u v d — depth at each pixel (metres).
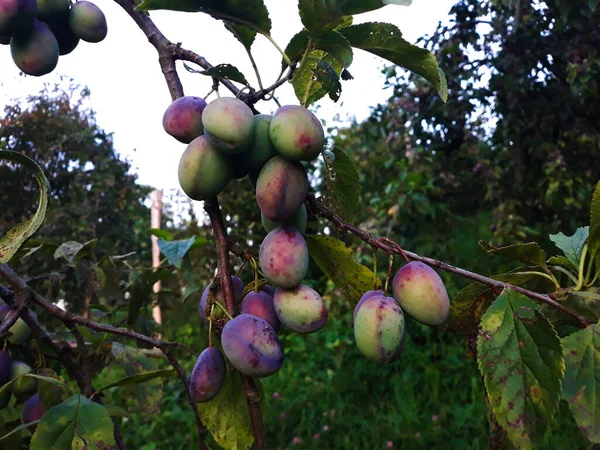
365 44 0.31
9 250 0.31
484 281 0.30
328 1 0.27
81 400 0.31
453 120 1.65
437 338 1.58
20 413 0.47
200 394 0.30
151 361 0.48
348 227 0.31
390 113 1.77
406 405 1.21
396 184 1.61
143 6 0.30
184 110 0.31
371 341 0.29
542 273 0.34
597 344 0.28
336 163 0.36
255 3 0.30
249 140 0.29
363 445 1.13
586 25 1.33
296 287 0.30
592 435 0.26
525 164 1.55
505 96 1.51
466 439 1.09
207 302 0.31
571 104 1.46
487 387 0.27
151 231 0.79
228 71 0.31
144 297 0.65
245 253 0.31
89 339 0.57
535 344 0.28
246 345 0.27
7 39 0.40
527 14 1.41
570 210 1.49
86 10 0.41
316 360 1.55
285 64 0.31
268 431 1.22
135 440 1.23
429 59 0.31
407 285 0.30
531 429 0.27
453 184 1.70
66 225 1.70
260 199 0.29
